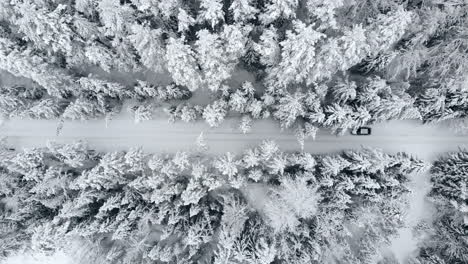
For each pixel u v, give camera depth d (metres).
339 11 20.98
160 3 18.20
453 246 23.62
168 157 23.73
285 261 22.50
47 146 22.22
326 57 18.64
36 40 20.14
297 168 23.23
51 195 23.00
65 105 23.92
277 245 22.41
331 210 22.64
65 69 23.00
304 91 22.92
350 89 20.70
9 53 20.22
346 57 19.20
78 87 22.89
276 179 23.33
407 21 18.61
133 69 22.97
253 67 23.17
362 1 20.61
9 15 20.27
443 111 22.55
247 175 23.55
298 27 17.30
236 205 22.98
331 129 23.97
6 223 23.64
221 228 22.52
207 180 21.73
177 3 18.95
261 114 23.25
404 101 21.19
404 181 23.03
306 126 22.23
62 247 22.84
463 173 22.53
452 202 22.59
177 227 22.94
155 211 22.66
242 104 21.75
